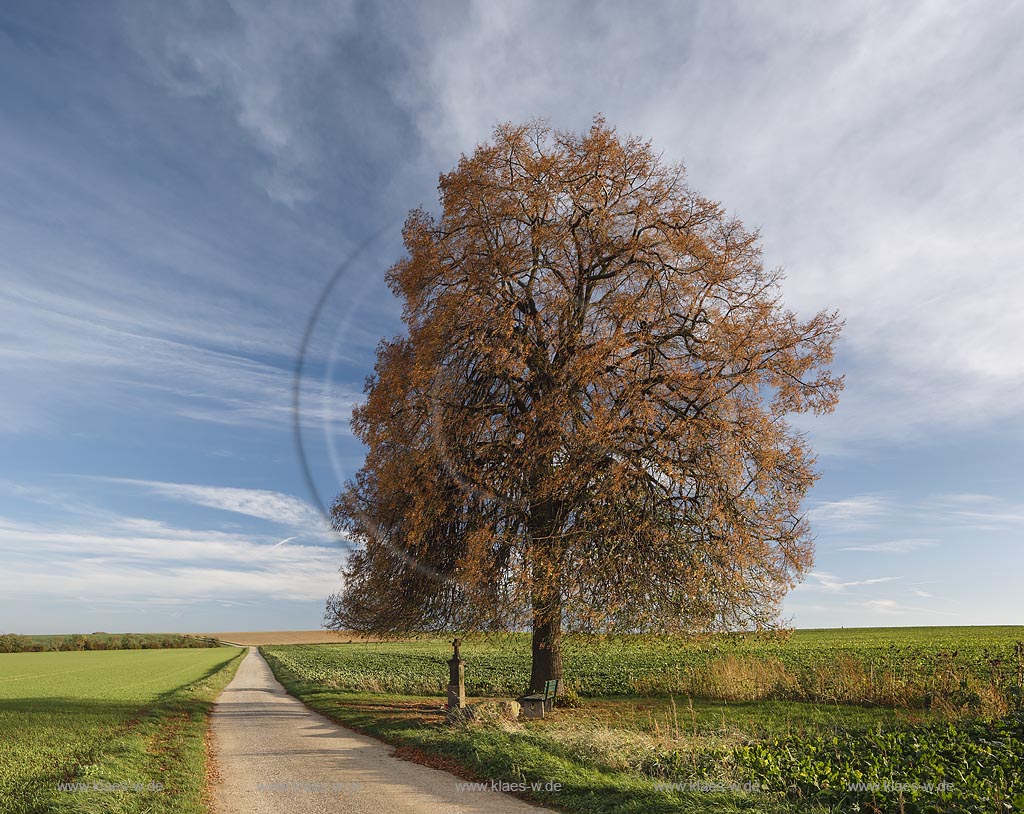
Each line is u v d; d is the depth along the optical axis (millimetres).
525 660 43531
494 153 17344
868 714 13992
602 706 17016
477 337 15875
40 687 30562
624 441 15633
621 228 17672
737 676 18250
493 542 15414
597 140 17047
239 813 7738
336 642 123125
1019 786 7535
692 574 15180
